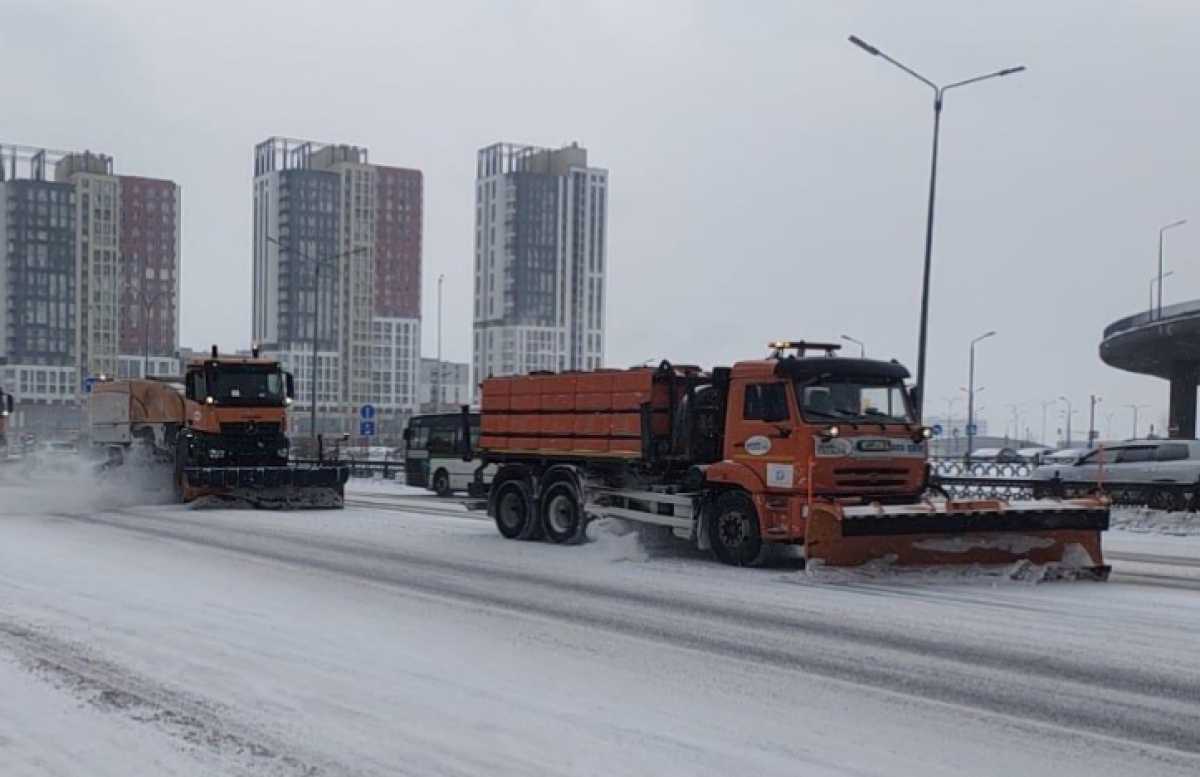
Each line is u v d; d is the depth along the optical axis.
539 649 9.17
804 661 8.77
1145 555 17.61
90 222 120.44
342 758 6.17
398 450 60.12
